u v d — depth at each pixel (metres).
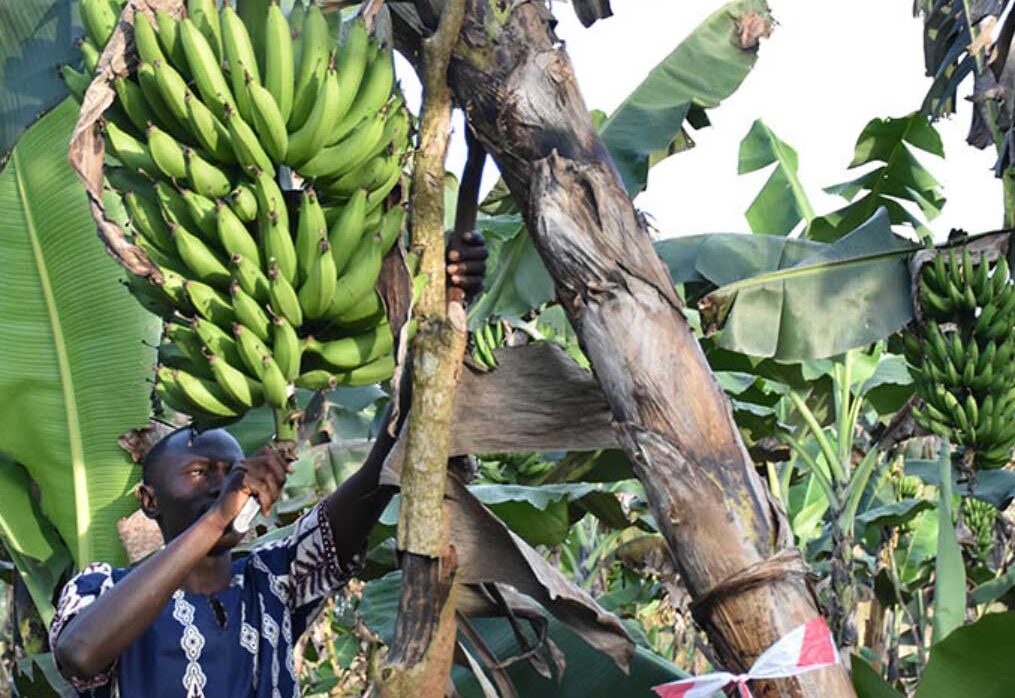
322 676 9.21
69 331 4.85
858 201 6.87
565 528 6.15
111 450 4.93
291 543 3.12
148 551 4.96
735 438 2.74
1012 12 5.05
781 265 5.67
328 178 2.62
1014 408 5.25
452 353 2.73
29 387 4.86
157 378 2.61
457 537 3.04
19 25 3.32
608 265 2.75
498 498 5.92
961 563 4.44
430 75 2.79
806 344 5.38
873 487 9.42
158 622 2.80
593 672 4.12
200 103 2.55
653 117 5.89
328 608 7.22
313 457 6.36
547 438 2.98
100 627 2.59
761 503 2.71
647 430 2.71
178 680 2.78
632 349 2.71
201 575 2.90
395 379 2.60
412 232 2.78
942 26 5.96
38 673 4.95
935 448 10.17
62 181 4.74
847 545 6.92
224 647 2.84
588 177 2.77
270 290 2.49
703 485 2.68
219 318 2.56
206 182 2.54
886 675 9.21
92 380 4.88
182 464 2.97
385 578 5.04
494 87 2.79
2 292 4.80
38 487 5.15
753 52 6.01
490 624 4.40
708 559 2.66
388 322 2.67
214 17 2.68
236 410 2.61
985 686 3.35
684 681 2.64
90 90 2.62
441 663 2.69
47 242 4.78
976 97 5.14
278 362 2.50
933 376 5.29
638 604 9.99
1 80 3.34
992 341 5.19
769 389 7.40
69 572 5.25
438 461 2.71
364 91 2.70
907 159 6.71
